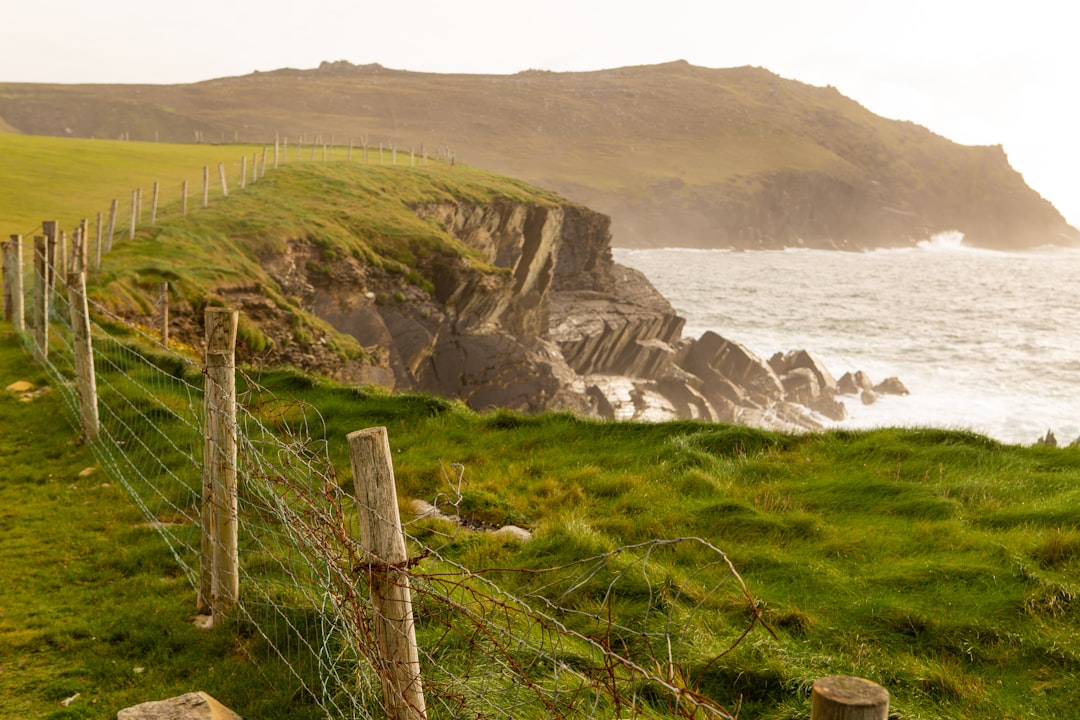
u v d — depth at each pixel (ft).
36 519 33.86
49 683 22.11
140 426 44.80
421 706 15.15
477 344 203.00
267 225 159.22
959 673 22.47
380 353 170.91
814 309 495.00
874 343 373.20
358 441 14.60
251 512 29.37
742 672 21.36
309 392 54.08
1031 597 25.72
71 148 254.47
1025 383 288.10
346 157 337.11
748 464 41.70
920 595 26.89
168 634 24.64
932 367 317.22
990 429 232.94
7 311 76.33
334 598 17.85
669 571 27.27
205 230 147.95
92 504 35.60
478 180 296.51
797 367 272.92
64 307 69.67
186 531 32.42
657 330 299.99
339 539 17.17
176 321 107.65
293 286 154.51
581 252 327.47
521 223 276.21
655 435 46.57
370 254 176.35
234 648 23.73
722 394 261.85
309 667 21.72
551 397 211.61
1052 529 31.45
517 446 46.09
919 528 32.81
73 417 46.96
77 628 24.88
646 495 37.29
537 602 25.44
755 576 28.66
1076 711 20.88
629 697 19.58
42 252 62.69
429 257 191.52
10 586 27.91
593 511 35.99
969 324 446.19
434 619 22.67
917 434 45.03
